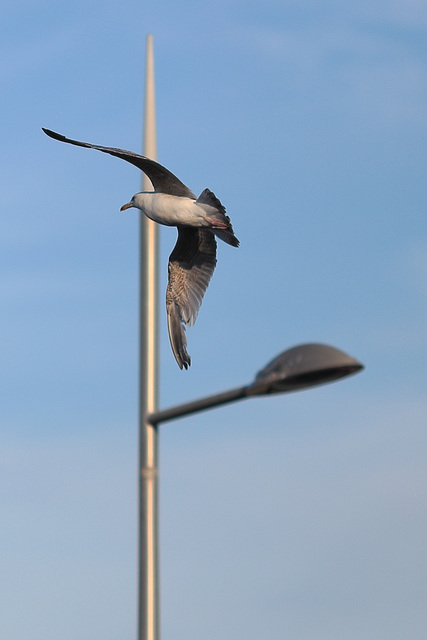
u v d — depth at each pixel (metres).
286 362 11.34
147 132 17.36
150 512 12.45
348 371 11.48
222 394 12.01
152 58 16.23
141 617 12.16
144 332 13.16
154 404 12.87
